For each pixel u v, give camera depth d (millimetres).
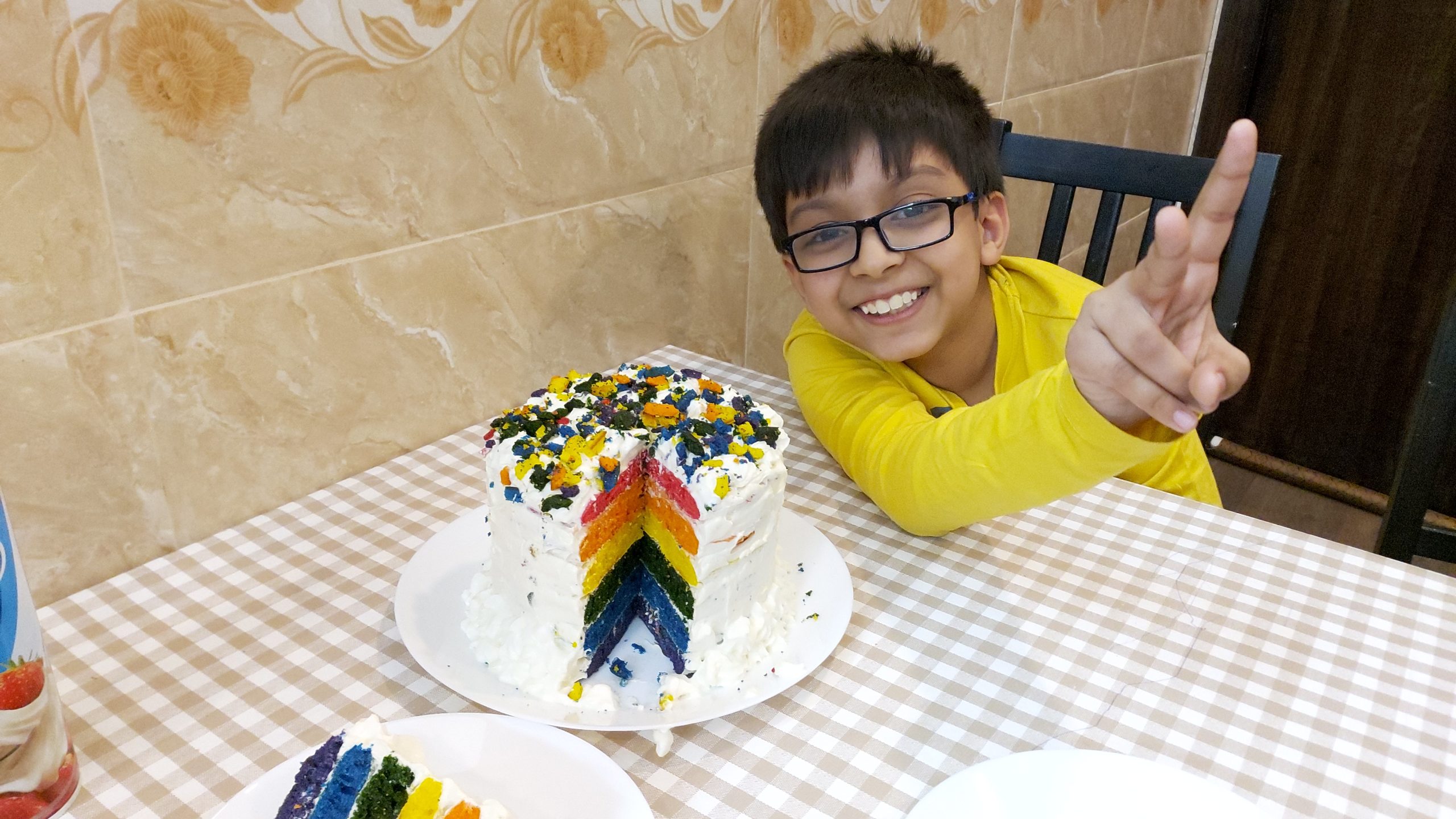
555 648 713
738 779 637
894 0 1512
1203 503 979
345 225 911
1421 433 1118
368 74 880
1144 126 2398
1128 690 720
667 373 894
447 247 1009
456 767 608
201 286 826
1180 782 602
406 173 944
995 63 1785
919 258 991
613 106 1134
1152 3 2205
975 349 1190
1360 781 639
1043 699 711
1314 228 2453
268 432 916
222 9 770
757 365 1577
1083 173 1310
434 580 803
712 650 727
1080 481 722
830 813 611
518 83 1016
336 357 946
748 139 1362
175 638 754
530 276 1109
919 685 725
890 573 863
